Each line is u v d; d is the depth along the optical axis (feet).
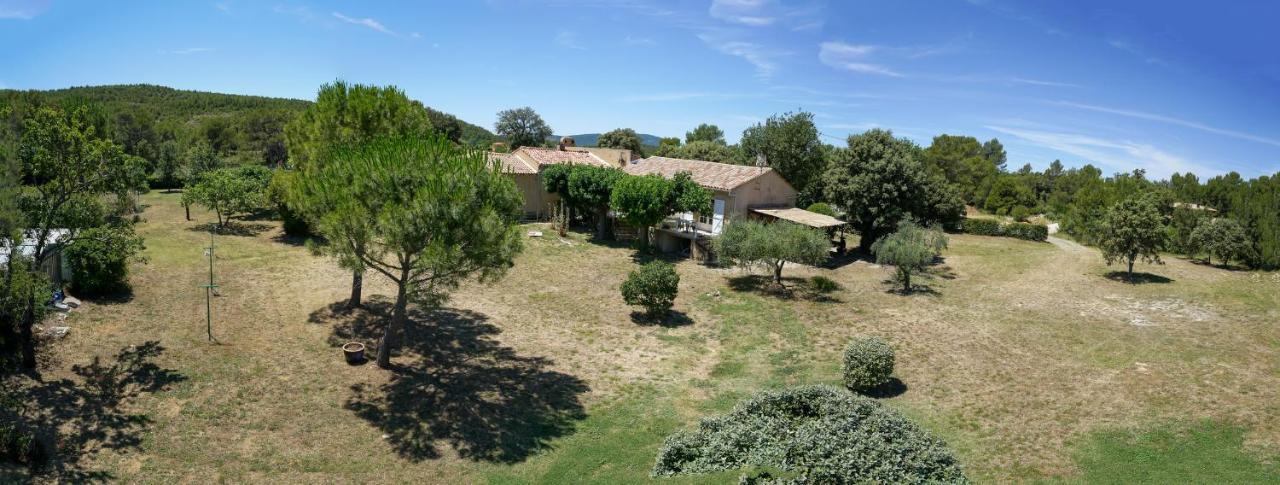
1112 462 43.80
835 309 87.97
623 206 116.98
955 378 61.41
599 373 63.77
